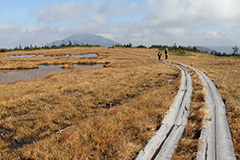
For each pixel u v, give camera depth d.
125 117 6.93
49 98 11.20
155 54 58.19
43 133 6.66
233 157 4.06
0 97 12.40
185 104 8.00
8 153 5.55
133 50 78.50
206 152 4.26
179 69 22.16
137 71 22.03
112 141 5.28
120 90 12.61
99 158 4.55
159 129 5.68
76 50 82.25
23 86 16.05
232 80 13.84
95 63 39.47
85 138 5.48
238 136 5.24
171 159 4.15
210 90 10.23
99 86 14.07
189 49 83.38
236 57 51.47
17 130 7.06
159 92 10.65
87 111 8.84
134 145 4.79
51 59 45.12
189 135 5.28
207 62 32.56
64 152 4.84
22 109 9.39
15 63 36.31
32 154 5.03
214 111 6.92
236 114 6.74
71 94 12.23
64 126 7.34
